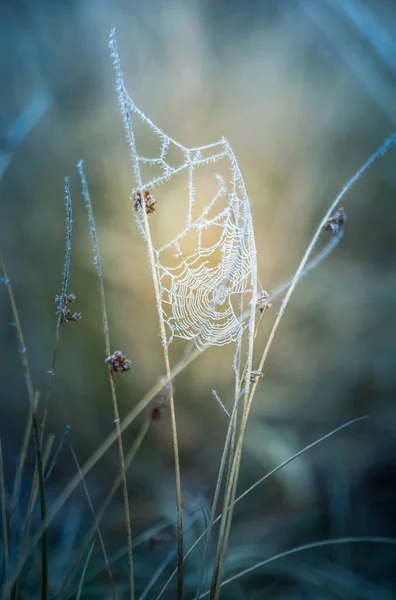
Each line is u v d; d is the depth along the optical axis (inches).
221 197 53.6
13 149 53.9
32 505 34.9
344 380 52.4
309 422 51.7
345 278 55.7
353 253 58.6
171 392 33.9
